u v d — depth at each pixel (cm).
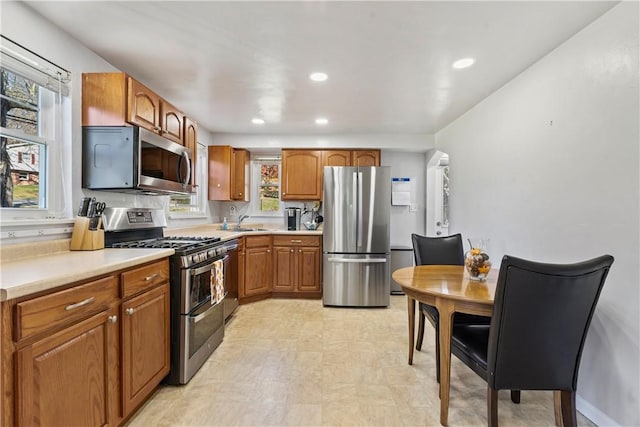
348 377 213
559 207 203
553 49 207
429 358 242
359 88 274
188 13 170
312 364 231
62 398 118
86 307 130
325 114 346
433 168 473
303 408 179
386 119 364
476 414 176
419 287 175
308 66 232
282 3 161
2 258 151
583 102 184
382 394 194
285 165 439
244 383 205
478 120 308
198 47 206
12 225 160
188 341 204
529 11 168
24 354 104
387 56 217
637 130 153
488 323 205
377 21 176
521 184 242
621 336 160
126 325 155
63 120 193
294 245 405
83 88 203
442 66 232
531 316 134
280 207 479
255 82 262
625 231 159
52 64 181
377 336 285
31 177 180
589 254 180
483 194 298
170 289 201
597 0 159
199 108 329
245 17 173
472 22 178
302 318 332
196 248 218
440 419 169
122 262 150
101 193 225
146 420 168
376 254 375
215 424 165
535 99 226
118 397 151
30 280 108
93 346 134
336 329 301
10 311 100
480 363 152
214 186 422
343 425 166
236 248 340
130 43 201
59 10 168
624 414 158
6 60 158
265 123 383
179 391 195
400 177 482
